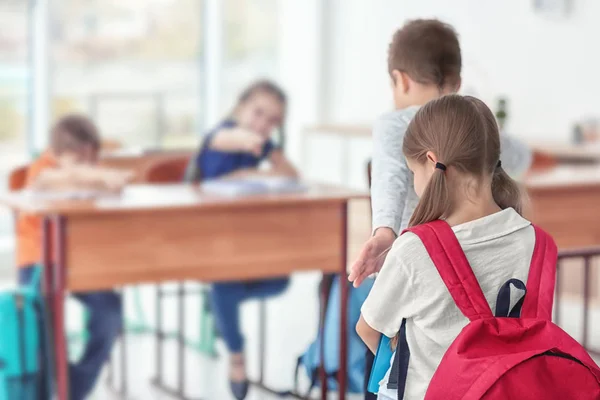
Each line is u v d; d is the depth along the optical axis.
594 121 5.48
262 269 3.72
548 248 1.77
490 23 6.36
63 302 3.37
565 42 5.85
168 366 4.52
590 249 3.37
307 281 6.47
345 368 3.49
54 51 6.85
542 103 6.02
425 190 1.75
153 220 3.50
